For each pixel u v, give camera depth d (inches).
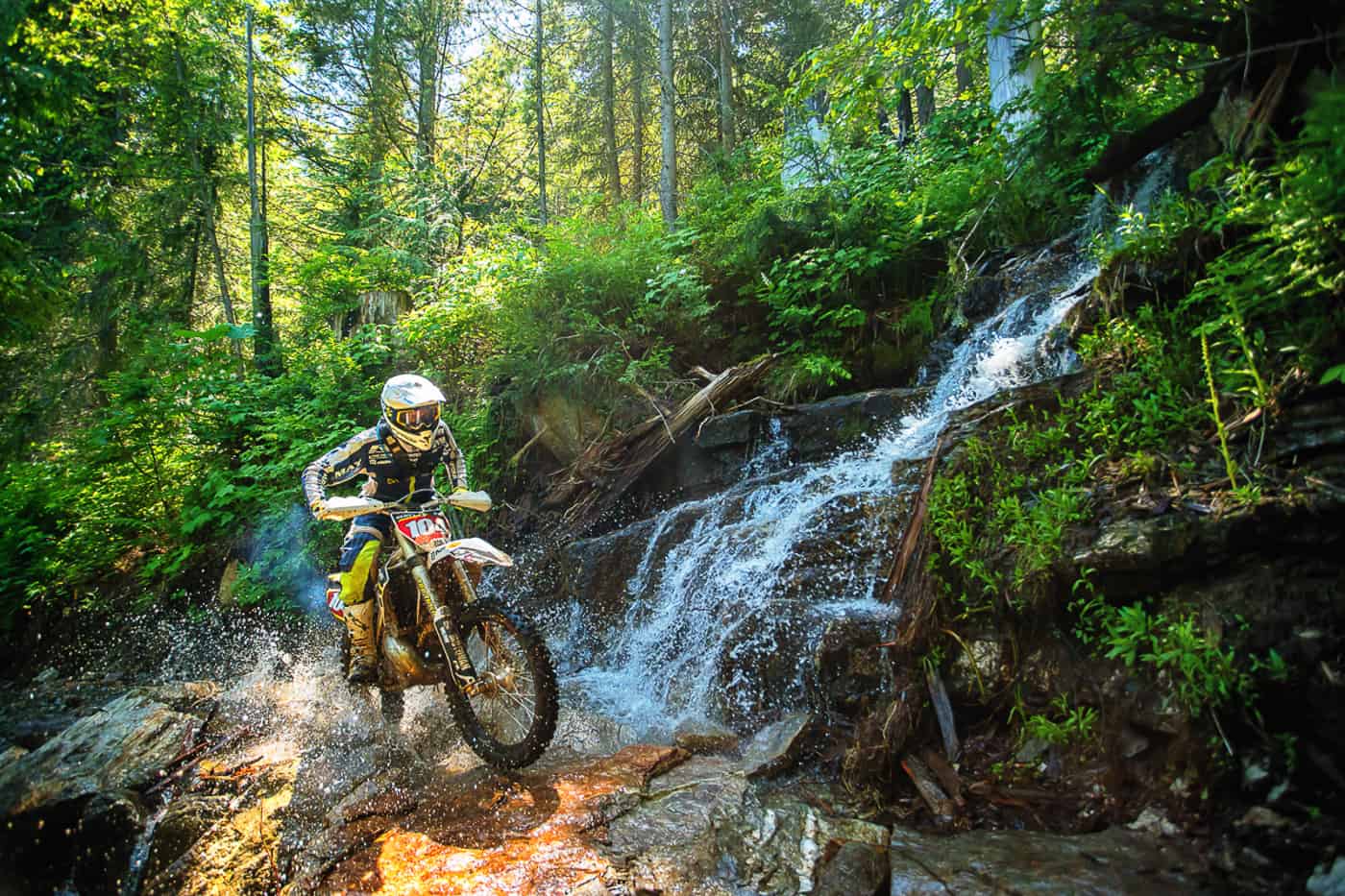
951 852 88.9
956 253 237.0
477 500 134.9
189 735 142.6
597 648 189.9
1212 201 140.9
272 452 278.2
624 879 90.6
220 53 452.1
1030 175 230.8
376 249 379.9
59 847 116.1
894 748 108.3
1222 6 141.9
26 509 302.0
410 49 625.6
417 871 94.5
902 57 203.0
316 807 115.0
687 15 581.3
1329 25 130.1
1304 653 84.1
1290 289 103.9
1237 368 109.8
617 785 113.2
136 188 452.1
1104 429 118.3
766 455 216.4
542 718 115.1
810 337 249.6
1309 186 99.2
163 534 290.7
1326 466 93.1
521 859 95.5
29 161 314.3
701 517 191.2
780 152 302.4
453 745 134.0
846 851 93.3
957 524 119.2
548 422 254.8
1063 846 86.4
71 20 391.2
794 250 263.7
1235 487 96.3
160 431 303.9
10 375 405.4
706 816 102.3
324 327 369.7
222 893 98.1
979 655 112.1
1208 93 169.6
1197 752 87.6
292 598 248.2
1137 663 97.3
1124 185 200.1
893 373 236.7
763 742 122.1
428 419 129.0
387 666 130.1
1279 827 78.4
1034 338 182.7
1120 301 141.7
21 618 281.4
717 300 272.7
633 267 270.8
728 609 157.2
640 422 239.8
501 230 368.2
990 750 107.3
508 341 268.1
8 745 177.2
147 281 442.6
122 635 259.1
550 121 721.0
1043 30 179.6
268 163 584.7
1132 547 98.4
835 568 152.6
